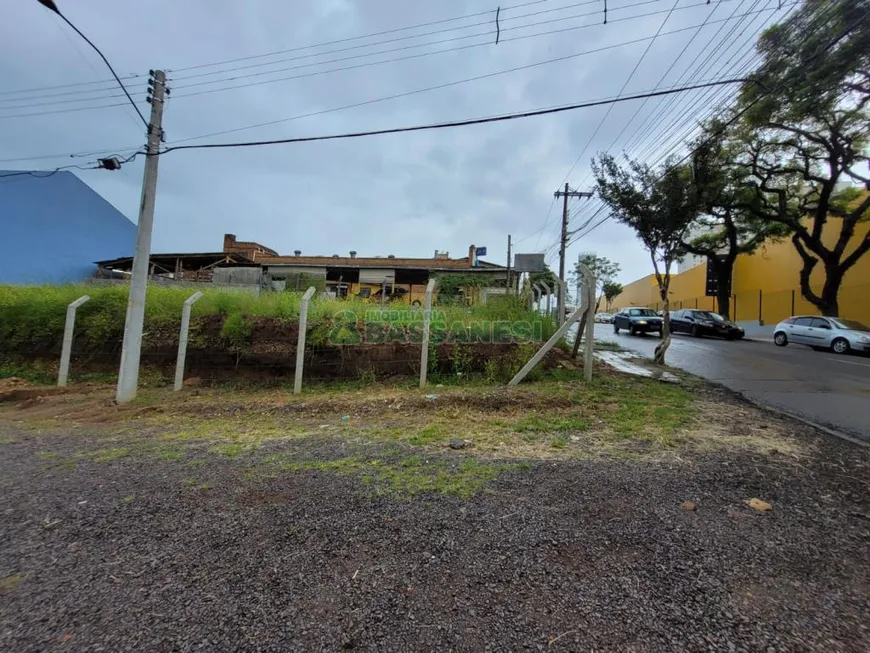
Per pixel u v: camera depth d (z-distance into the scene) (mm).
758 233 23594
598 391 7113
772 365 11305
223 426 5391
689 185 10359
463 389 7176
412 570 2332
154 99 7250
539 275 23906
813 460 4223
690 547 2596
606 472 3795
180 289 10281
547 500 3211
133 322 6902
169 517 2916
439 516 2941
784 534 2773
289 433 5047
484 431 5086
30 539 2643
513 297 10914
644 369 9969
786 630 1917
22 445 4652
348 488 3404
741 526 2869
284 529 2752
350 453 4289
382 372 8156
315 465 3928
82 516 2938
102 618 1955
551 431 5086
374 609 2025
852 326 15430
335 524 2818
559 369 8680
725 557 2496
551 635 1871
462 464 3971
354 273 25734
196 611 2000
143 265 7062
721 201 19453
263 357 8156
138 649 1771
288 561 2400
